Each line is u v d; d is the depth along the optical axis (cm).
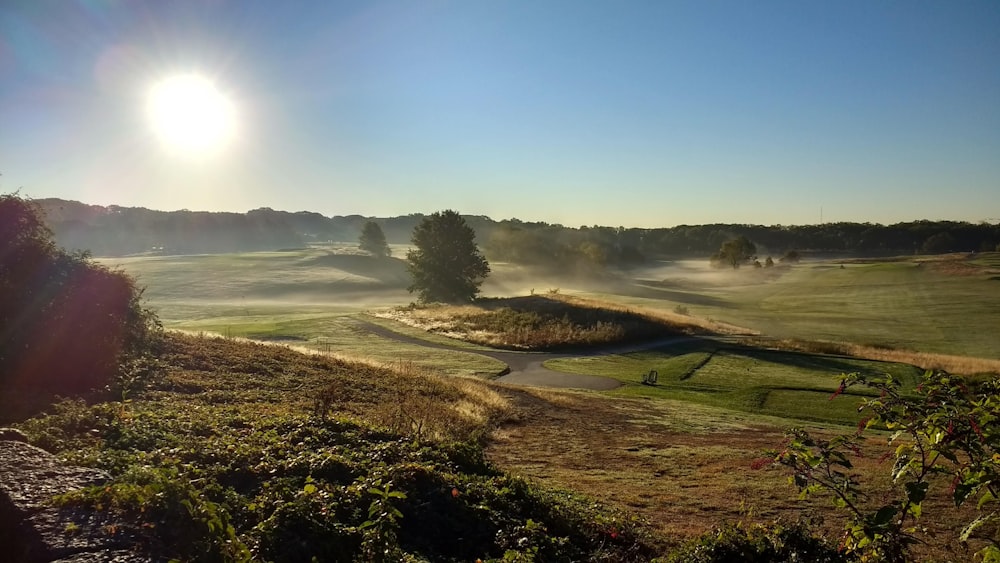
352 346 4844
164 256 16625
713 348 5253
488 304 7325
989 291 9194
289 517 645
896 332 6606
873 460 1784
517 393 3058
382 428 1257
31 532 460
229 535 520
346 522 698
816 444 518
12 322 1508
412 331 5775
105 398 1399
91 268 1811
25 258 1619
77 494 518
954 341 6003
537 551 746
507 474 1128
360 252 17038
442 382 2847
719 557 741
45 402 1209
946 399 443
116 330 1788
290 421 1188
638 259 17762
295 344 4828
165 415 1181
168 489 554
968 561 944
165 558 466
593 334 5456
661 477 1623
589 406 2883
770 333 6569
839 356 4891
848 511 1290
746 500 1394
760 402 3391
